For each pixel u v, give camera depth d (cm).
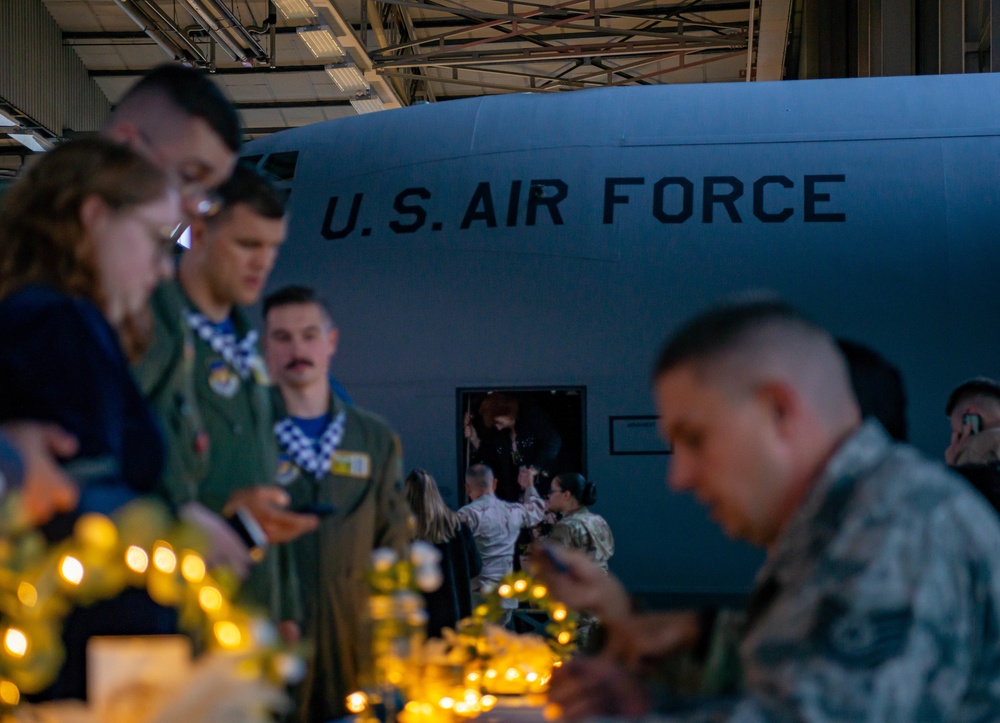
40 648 154
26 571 151
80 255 202
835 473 151
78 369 188
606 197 864
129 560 158
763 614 157
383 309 875
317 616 321
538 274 857
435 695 217
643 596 834
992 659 147
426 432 860
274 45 2202
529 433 881
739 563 829
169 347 268
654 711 173
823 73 2003
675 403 156
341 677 323
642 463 840
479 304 862
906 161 850
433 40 2162
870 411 261
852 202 839
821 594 142
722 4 2305
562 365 849
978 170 843
